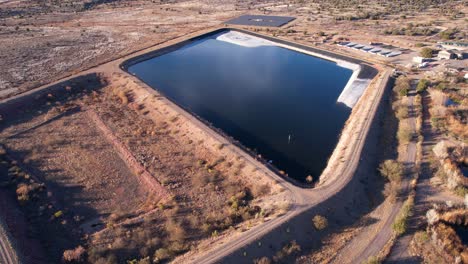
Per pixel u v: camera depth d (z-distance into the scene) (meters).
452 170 52.12
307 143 67.75
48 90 83.06
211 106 82.69
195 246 43.53
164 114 75.06
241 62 109.56
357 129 64.75
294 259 40.47
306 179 55.69
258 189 52.81
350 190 50.00
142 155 62.78
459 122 65.38
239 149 62.12
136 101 81.44
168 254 42.34
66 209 50.47
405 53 105.75
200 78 98.50
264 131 72.00
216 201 51.91
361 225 44.81
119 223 48.03
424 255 40.09
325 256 40.69
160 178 56.97
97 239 45.06
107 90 87.62
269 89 91.75
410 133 61.78
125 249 43.56
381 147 61.28
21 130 69.50
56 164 60.25
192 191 54.12
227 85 94.31
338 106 82.31
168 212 49.59
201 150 63.56
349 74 98.25
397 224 43.03
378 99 75.50
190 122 70.38
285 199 48.69
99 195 53.81
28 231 45.53
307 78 97.56
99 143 66.31
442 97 74.75
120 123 73.00
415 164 55.38
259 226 43.72
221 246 41.16
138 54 110.12
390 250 40.78
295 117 77.88
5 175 56.16
